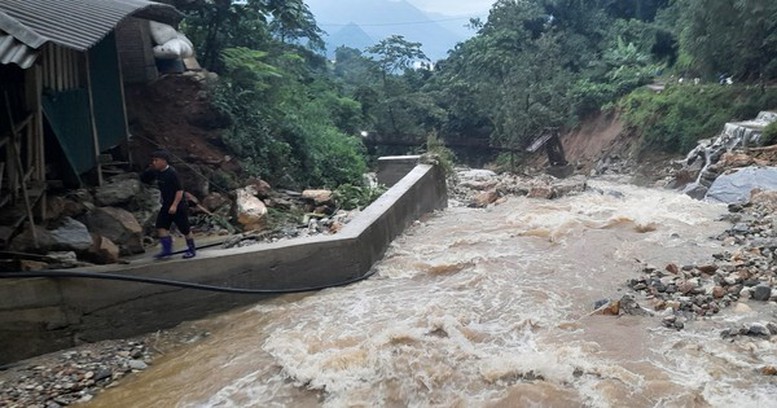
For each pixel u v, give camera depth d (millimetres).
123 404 5262
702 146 19750
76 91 8344
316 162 14906
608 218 10789
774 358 4973
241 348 6199
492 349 5605
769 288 6309
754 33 21203
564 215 11281
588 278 7555
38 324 6180
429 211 13250
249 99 13938
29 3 6926
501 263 8383
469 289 7453
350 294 7703
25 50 5672
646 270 7629
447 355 5496
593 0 44250
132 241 8125
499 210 12922
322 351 5809
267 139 13375
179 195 7191
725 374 4789
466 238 10109
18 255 6453
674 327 5805
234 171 12102
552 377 4918
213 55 15953
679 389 4570
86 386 5648
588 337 5699
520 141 34781
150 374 5855
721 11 21781
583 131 34406
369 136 33250
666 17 36875
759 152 15352
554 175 29406
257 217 10234
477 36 46125
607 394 4547
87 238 7266
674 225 9938
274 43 19906
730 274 7051
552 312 6473
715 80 25281
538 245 9352
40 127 6988
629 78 33188
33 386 5613
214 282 7312
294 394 5094
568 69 38094
